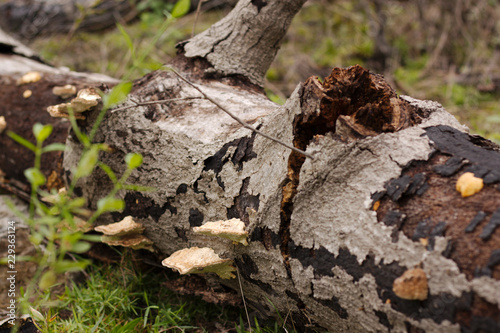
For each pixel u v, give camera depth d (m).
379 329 0.98
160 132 1.12
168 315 1.12
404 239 0.95
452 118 1.02
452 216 0.94
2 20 2.34
